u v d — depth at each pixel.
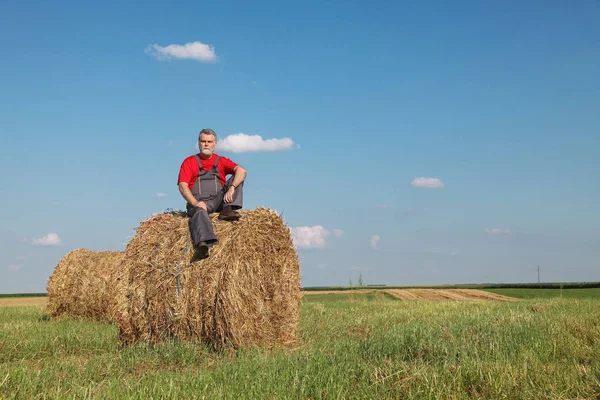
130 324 8.72
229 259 8.33
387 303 18.64
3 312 16.58
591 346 8.04
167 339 8.50
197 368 7.03
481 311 13.77
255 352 7.82
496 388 5.44
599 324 9.91
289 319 9.47
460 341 7.82
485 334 8.47
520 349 7.52
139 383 5.64
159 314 8.52
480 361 6.38
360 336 9.59
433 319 12.06
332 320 12.23
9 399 5.14
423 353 7.23
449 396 5.20
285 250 9.50
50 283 14.66
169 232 8.76
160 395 5.18
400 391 5.41
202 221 8.41
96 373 6.59
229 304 8.19
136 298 8.68
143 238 8.89
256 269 8.68
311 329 10.80
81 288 14.19
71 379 6.12
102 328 11.19
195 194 9.06
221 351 8.20
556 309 13.62
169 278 8.48
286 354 7.37
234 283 8.26
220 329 8.19
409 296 27.28
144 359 7.55
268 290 9.03
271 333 8.97
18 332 10.02
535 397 5.20
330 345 8.46
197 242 8.28
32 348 8.44
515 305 16.47
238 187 9.09
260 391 5.25
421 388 5.44
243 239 8.50
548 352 7.48
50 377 6.07
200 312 8.32
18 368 6.35
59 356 8.11
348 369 6.15
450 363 6.50
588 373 6.07
